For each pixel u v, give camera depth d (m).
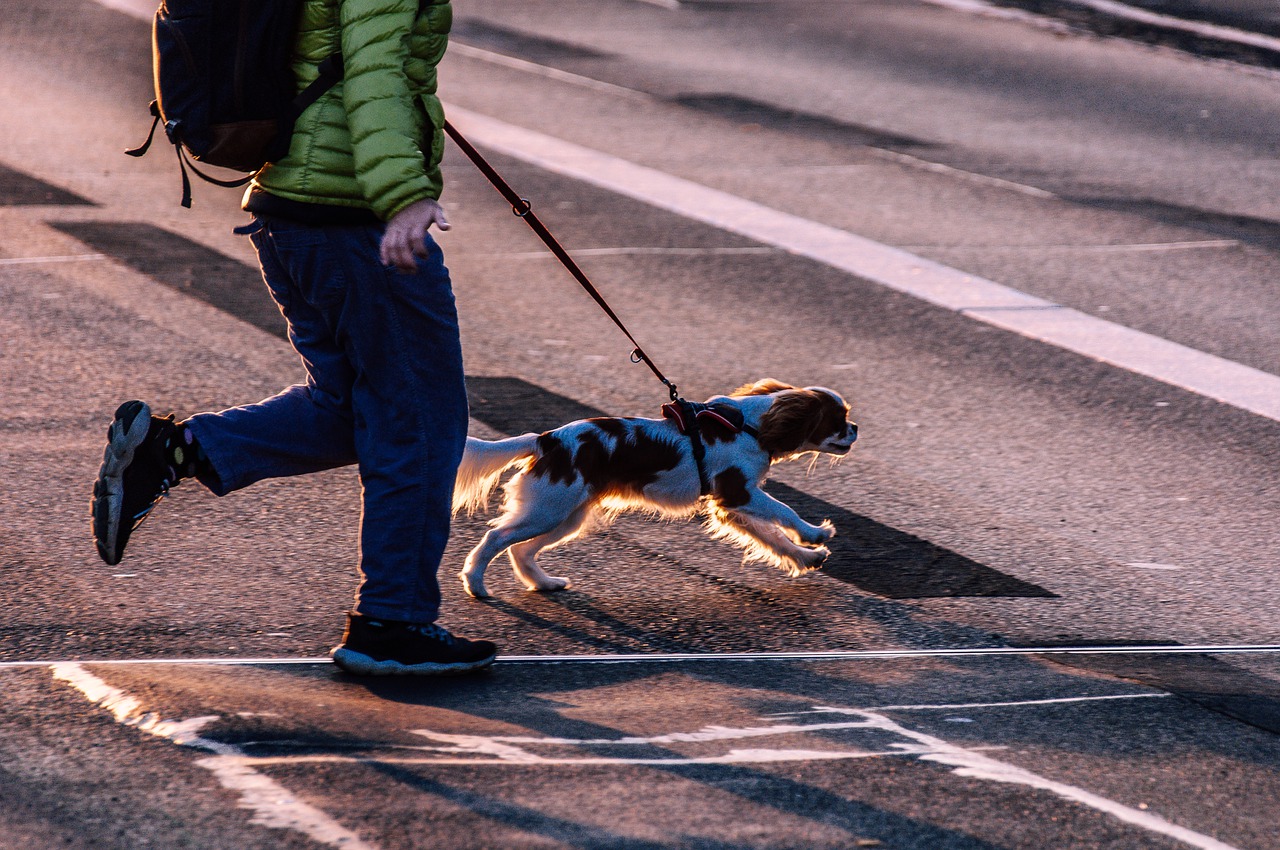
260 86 6.38
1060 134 24.42
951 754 6.21
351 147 6.45
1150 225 19.03
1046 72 29.38
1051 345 14.34
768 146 23.19
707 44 31.77
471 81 27.56
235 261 16.12
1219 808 5.80
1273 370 13.71
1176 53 31.28
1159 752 6.36
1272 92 27.97
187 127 6.45
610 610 8.29
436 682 6.98
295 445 6.93
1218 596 8.84
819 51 31.20
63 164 20.44
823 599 8.57
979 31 33.56
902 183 21.06
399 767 5.77
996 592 8.77
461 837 5.20
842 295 15.88
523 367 13.18
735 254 17.39
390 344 6.67
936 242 18.08
